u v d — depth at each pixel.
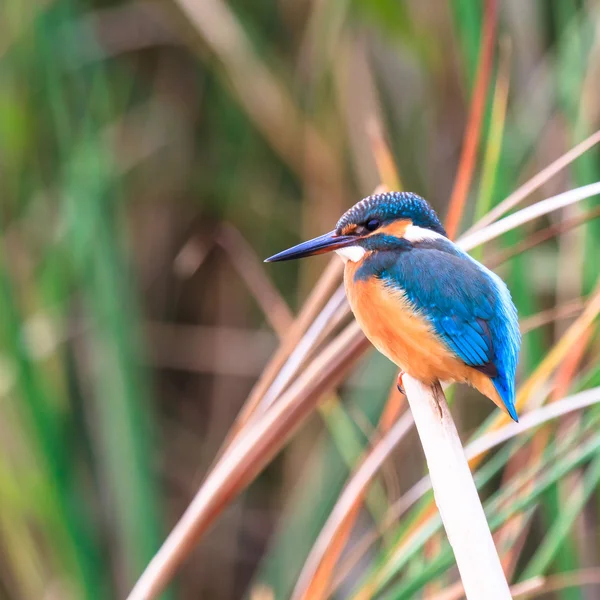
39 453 8.61
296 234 8.76
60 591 8.63
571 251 8.61
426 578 8.38
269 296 8.66
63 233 8.66
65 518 8.61
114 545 8.67
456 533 8.31
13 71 8.66
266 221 8.76
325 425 8.73
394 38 8.65
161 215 8.77
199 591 8.78
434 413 8.36
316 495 8.65
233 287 8.78
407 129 8.71
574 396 8.38
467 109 8.58
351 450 8.53
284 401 8.39
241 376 8.79
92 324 8.65
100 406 8.63
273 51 8.73
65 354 8.71
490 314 8.41
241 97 8.71
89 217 8.63
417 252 8.42
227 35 8.67
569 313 8.45
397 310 8.41
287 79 8.73
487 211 8.44
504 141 8.53
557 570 8.48
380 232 8.44
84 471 8.70
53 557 8.63
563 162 8.40
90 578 8.62
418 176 8.70
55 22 8.66
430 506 8.41
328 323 8.43
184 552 8.38
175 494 8.80
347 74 8.69
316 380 8.40
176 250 8.78
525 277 8.53
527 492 8.41
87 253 8.63
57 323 8.68
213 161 8.76
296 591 8.42
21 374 8.61
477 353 8.40
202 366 8.78
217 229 8.75
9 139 8.67
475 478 8.45
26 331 8.65
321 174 8.70
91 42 8.70
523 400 8.42
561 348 8.41
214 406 8.79
